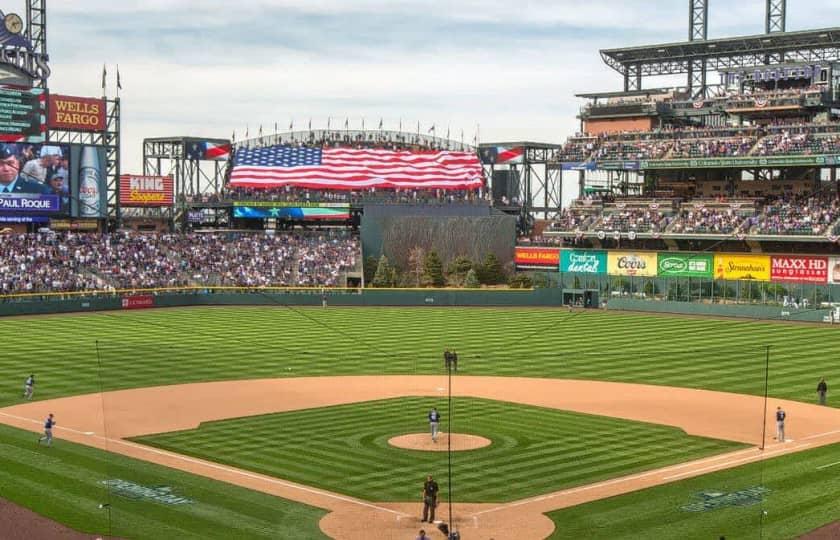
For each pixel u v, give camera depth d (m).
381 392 69.50
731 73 155.50
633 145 152.25
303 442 54.03
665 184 153.88
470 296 137.00
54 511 42.53
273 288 134.75
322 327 108.56
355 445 53.44
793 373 78.19
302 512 42.59
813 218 128.38
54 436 55.19
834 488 46.03
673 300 132.88
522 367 81.44
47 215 137.00
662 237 135.50
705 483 46.59
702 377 76.25
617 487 46.09
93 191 141.25
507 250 150.88
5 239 132.00
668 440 54.94
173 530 40.41
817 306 121.50
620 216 144.88
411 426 58.22
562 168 155.62
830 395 68.94
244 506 43.28
